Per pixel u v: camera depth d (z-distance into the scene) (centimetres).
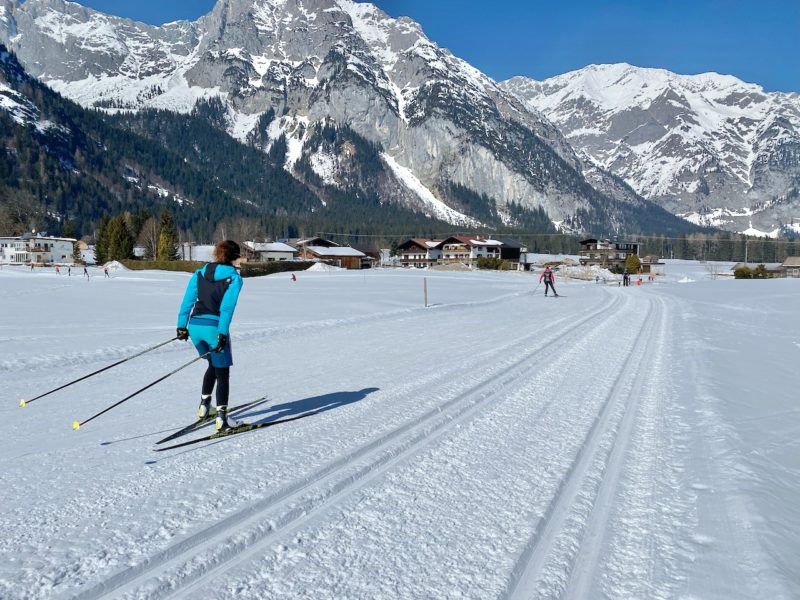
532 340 1234
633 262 11175
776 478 399
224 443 484
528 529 324
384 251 16375
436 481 400
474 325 1590
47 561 279
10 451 464
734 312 2002
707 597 253
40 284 4591
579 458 455
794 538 306
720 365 898
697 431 529
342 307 2428
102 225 10975
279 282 5734
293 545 303
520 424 557
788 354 1016
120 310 2155
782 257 19650
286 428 532
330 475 405
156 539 302
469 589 262
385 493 378
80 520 326
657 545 306
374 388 727
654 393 713
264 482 386
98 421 568
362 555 293
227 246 536
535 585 266
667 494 378
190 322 519
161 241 10075
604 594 259
